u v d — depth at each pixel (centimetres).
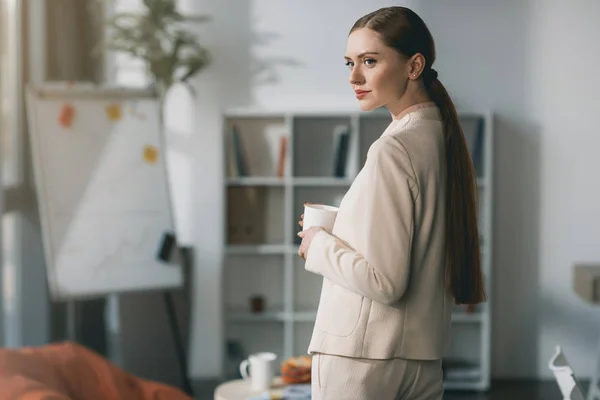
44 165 417
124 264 421
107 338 572
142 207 429
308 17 536
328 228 179
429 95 175
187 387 484
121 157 431
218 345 547
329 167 537
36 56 484
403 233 162
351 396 168
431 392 173
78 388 331
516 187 533
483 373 512
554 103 530
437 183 168
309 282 545
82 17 536
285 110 529
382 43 167
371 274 160
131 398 340
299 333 542
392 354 166
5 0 443
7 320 465
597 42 526
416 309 168
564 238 534
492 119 518
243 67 538
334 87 537
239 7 536
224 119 525
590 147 530
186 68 537
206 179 541
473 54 530
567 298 536
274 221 540
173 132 540
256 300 528
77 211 419
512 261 536
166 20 508
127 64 543
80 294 412
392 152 164
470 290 178
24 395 276
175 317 504
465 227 175
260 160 542
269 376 318
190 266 518
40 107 423
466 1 529
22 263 477
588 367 535
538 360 539
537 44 529
